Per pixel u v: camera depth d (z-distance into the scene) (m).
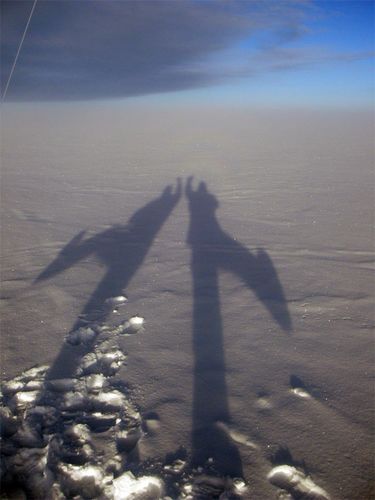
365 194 7.06
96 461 2.06
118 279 4.07
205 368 2.79
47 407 2.40
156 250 4.81
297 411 2.41
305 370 2.77
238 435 2.24
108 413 2.40
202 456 2.11
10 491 1.91
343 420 2.34
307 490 1.95
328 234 5.27
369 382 2.65
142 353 2.93
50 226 5.64
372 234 5.25
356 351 2.96
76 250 4.82
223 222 5.80
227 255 4.66
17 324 3.28
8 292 3.80
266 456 2.11
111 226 5.65
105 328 3.23
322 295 3.74
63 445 2.15
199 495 1.91
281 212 6.20
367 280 4.04
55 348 2.98
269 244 4.96
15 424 2.32
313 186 7.65
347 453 2.14
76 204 6.68
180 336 3.14
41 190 7.53
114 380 2.66
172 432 2.25
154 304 3.59
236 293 3.79
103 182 8.12
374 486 1.97
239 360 2.87
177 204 6.69
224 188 7.63
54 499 1.89
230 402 2.48
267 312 3.46
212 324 3.29
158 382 2.65
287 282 4.00
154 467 2.04
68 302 3.62
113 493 1.94
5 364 2.80
